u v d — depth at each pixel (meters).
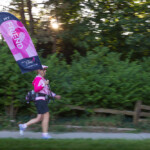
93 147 4.15
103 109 6.38
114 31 8.66
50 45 9.34
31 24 8.84
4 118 6.17
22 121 6.22
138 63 8.02
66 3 8.13
